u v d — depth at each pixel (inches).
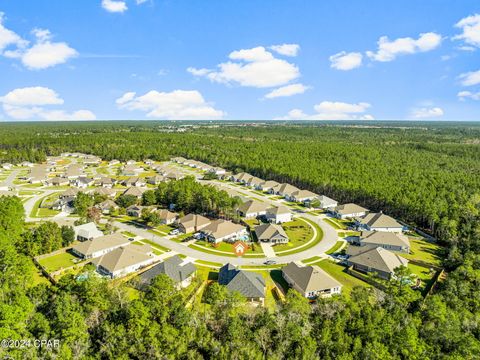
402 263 2834.6
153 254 3034.0
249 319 1911.9
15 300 1796.3
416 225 4158.5
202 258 2987.2
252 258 3031.5
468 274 2455.7
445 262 2942.9
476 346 1713.8
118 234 3282.5
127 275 2605.8
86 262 2822.3
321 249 3282.5
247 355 1622.8
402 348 1686.8
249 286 2304.4
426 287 2600.9
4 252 2491.4
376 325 1802.4
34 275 2593.5
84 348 1644.9
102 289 2031.3
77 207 4224.9
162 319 1808.6
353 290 2213.3
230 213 4074.8
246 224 3976.4
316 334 1784.0
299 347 1685.5
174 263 2600.9
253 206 4343.0
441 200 4148.6
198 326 1840.6
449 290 2284.7
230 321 1846.7
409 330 1739.7
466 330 1870.1
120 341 1668.3
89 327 1795.0
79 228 3400.6
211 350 1695.4
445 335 1781.5
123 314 1856.5
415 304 2130.9
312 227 3954.2
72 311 1791.3
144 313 1764.3
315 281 2401.6
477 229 3376.0
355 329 1804.9
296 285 2449.6
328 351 1689.2
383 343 1734.7
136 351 1641.2
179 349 1646.2
